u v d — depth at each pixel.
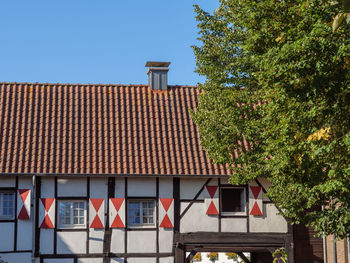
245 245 21.20
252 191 21.42
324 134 11.12
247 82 16.94
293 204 16.89
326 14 11.32
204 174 20.88
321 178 12.49
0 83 23.14
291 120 11.71
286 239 21.41
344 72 10.93
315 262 21.72
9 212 20.00
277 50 11.30
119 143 21.59
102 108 22.88
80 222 20.38
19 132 21.25
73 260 20.05
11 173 19.67
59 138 21.31
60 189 20.23
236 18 16.38
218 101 17.08
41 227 19.92
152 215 20.91
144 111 23.11
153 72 24.31
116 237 20.44
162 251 20.69
